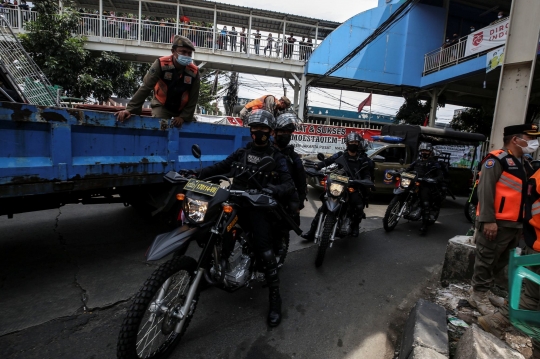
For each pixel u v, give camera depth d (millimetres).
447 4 15086
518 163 2646
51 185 2693
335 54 14719
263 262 2752
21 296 2842
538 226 2236
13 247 3797
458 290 3439
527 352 2469
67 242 4043
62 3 13734
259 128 2748
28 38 11602
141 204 4246
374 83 15492
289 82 16281
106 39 13547
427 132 9125
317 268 3963
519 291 1509
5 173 2377
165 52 13953
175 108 4301
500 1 14727
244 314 2836
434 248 5078
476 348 2014
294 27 16422
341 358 2395
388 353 2504
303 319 2846
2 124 2369
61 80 11984
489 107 16469
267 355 2346
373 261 4328
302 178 3717
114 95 15383
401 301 3307
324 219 4203
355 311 3055
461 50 13055
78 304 2787
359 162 4656
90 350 2258
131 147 3439
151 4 15180
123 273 3373
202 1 14312
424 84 14930
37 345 2268
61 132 2713
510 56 3682
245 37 15000
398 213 5770
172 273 2074
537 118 11117
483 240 2801
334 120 24906
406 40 15016
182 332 2291
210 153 4652
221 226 2393
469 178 10211
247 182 2793
